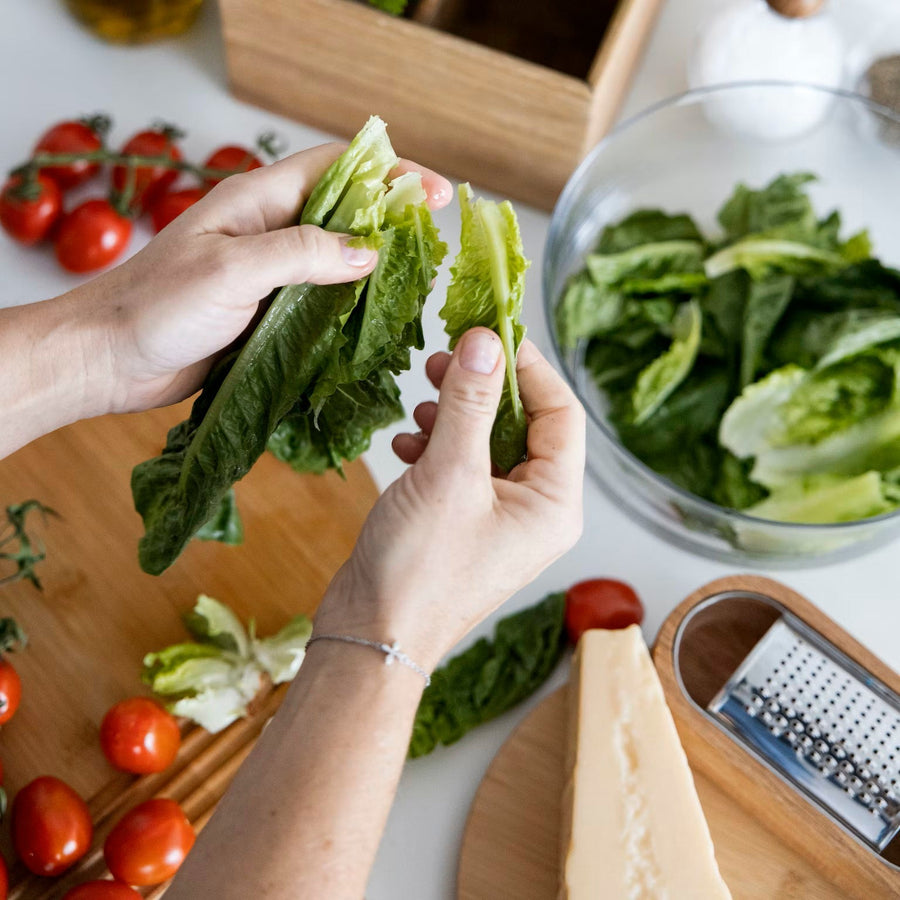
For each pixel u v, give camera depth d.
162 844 1.06
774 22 1.43
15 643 1.17
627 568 1.31
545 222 1.50
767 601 1.18
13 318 0.91
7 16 1.62
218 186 0.91
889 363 1.26
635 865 1.06
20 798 1.09
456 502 0.81
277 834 0.75
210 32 1.63
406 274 0.87
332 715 0.78
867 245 1.34
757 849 1.14
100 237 1.39
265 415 0.92
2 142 1.54
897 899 1.07
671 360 1.31
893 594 1.30
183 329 0.89
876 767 1.10
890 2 1.58
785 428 1.27
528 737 1.17
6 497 1.27
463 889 1.11
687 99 1.41
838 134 1.52
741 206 1.41
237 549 1.25
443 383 0.82
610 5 1.46
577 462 0.90
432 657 0.83
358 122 1.51
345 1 1.31
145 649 1.21
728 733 1.12
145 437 1.30
